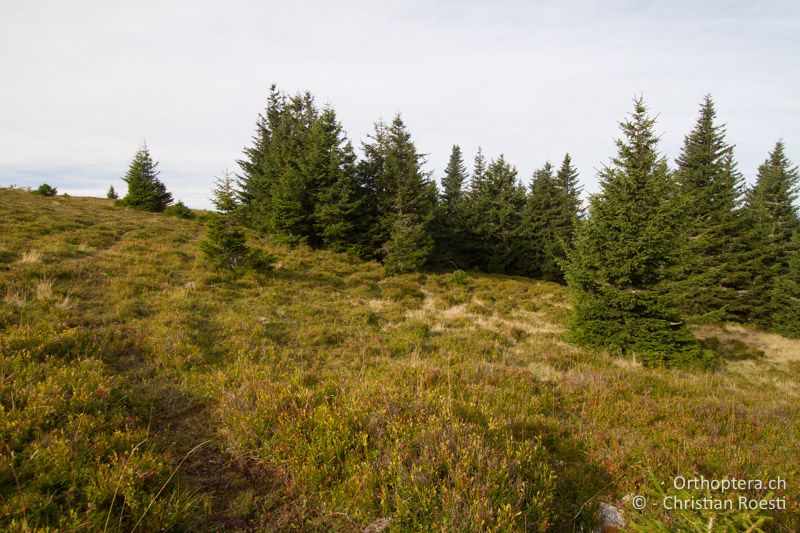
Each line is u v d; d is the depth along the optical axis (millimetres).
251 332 9773
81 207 27219
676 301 12086
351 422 4902
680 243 12195
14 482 3322
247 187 31906
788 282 22297
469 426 4859
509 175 37219
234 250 16312
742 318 23906
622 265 12227
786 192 28703
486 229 36719
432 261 29094
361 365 8812
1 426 3877
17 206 21844
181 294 11641
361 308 14203
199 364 7492
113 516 3238
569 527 3775
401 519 3355
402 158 26234
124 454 3910
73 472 3504
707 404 7547
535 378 8695
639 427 6371
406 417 5164
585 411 6926
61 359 6141
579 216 39219
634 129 12695
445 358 9906
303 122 29469
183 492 3771
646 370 10633
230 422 5223
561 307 19734
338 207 23906
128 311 9633
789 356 17078
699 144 24953
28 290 9742
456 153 48250
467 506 3375
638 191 12336
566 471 4691
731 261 23078
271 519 3654
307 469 4102
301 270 19094
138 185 33281
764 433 6504
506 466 3898
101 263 13430
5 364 5480
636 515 3504
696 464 5031
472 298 20422
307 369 8203
